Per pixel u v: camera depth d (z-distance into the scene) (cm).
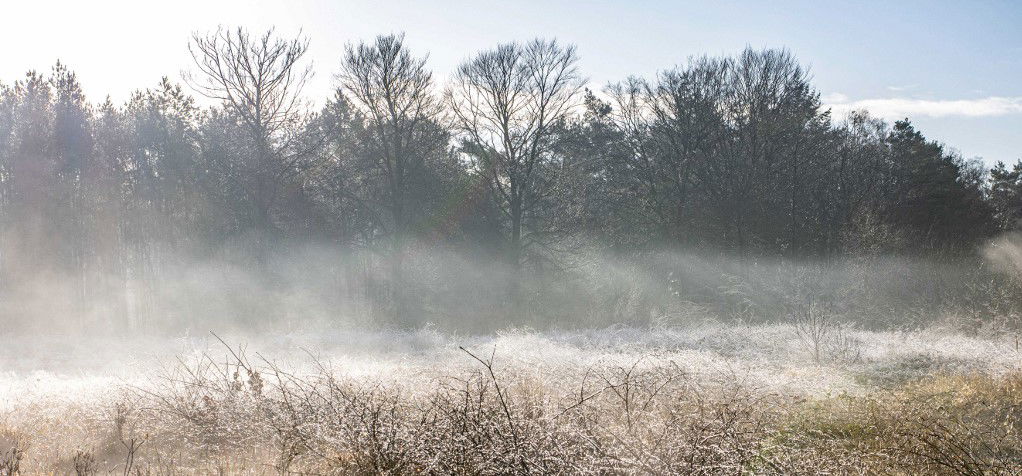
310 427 712
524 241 3456
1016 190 5872
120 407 899
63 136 3175
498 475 585
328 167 3294
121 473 693
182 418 826
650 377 934
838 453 713
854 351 1608
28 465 718
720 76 3741
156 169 3394
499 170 3275
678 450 592
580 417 679
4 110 3183
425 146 3303
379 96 3203
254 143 3081
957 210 4619
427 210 3409
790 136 3756
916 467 713
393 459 631
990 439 821
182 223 3428
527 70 3170
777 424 843
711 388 944
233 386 888
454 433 632
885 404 946
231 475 661
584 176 3400
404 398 805
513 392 838
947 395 1066
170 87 3303
